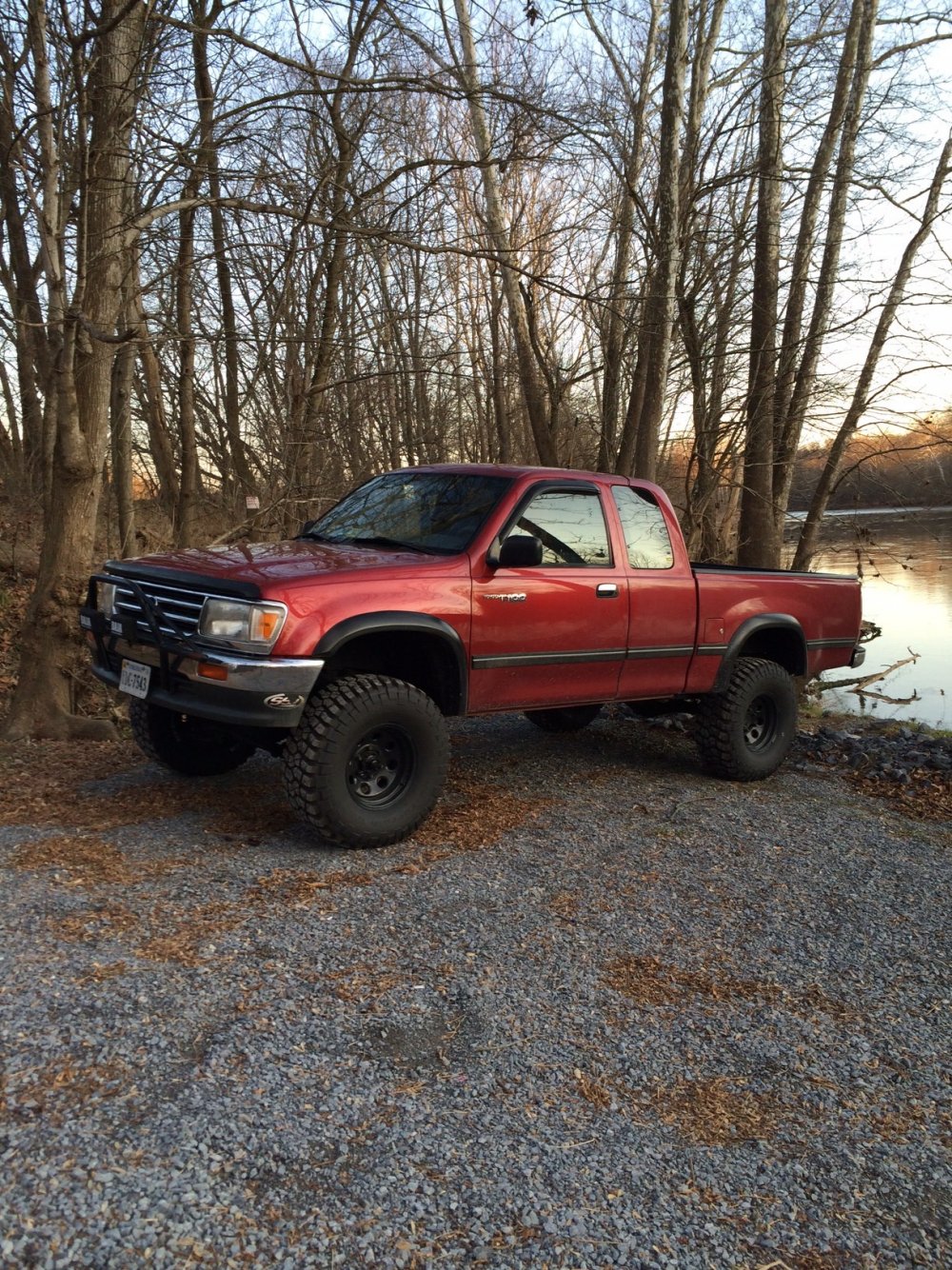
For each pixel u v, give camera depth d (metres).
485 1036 3.06
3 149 8.00
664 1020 3.26
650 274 10.51
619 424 15.64
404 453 18.05
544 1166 2.48
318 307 11.58
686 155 11.05
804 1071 3.03
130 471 10.59
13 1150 2.32
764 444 11.28
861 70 11.13
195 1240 2.12
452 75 7.97
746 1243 2.29
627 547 5.69
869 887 4.54
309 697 4.60
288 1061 2.82
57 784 5.38
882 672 13.88
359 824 4.48
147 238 7.49
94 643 5.11
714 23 11.19
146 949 3.40
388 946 3.60
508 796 5.66
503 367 17.66
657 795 5.88
